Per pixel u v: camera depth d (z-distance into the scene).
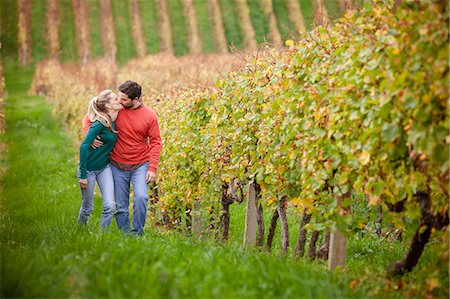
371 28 12.26
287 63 15.49
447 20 10.38
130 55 140.38
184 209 23.12
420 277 11.44
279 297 10.33
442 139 10.31
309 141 13.62
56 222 19.92
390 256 17.62
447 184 11.03
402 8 11.18
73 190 32.09
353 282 11.62
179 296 10.15
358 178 11.82
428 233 12.07
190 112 21.58
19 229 18.75
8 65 137.50
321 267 14.14
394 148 11.29
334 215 13.28
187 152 21.89
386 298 11.20
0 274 10.40
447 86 9.92
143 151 18.61
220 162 19.14
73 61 139.62
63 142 49.97
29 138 51.88
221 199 20.89
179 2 148.88
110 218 18.06
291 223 24.33
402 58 10.72
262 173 16.50
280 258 13.90
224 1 143.75
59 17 153.00
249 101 17.55
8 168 37.25
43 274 10.95
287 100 14.84
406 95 10.41
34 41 146.25
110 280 10.39
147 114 18.44
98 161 18.12
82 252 12.80
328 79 13.44
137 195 18.23
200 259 12.60
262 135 15.84
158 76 51.66
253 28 134.88
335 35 13.57
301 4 136.38
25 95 95.94
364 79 11.41
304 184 13.54
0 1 153.25
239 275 11.47
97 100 18.05
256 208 18.75
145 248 13.10
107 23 149.00
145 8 151.50
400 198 12.34
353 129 12.21
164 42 140.62
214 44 135.50
